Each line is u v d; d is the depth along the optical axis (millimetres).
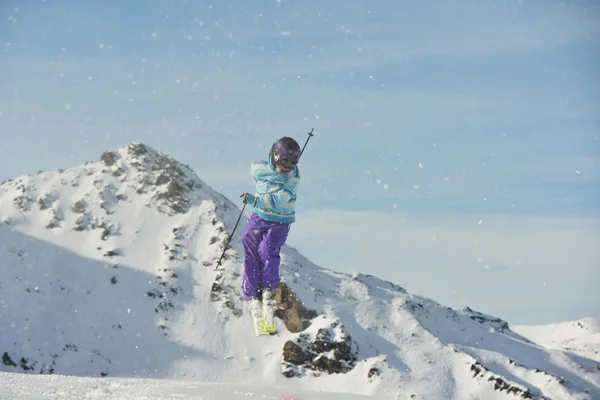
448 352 45812
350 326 47594
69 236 55750
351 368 43219
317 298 50562
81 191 60344
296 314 47781
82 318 46906
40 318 45562
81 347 44250
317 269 58312
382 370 42438
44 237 55031
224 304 50125
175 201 60219
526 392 40906
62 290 49219
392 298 54406
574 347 68438
